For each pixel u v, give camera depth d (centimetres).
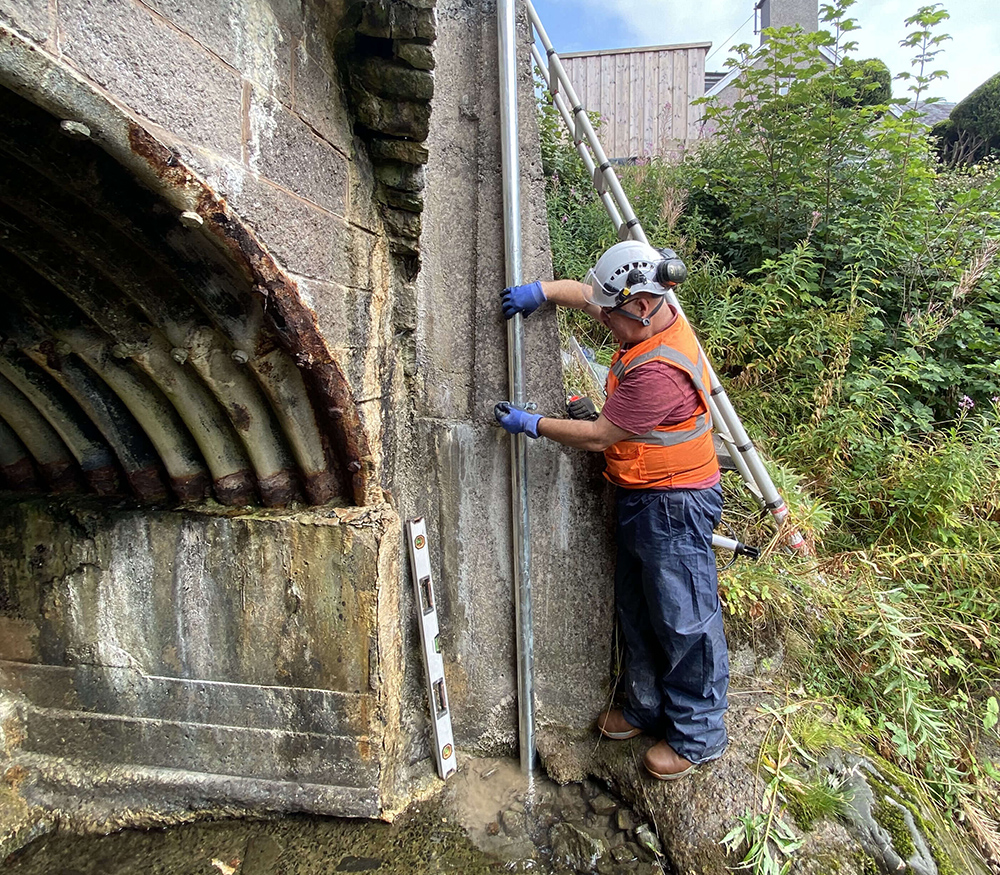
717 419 268
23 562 195
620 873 189
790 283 389
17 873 185
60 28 87
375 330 186
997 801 211
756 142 446
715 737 199
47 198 115
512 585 218
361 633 184
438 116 196
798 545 267
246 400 164
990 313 380
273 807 197
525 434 204
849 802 186
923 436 345
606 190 265
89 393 166
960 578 273
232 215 116
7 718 203
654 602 191
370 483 184
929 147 444
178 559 189
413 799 209
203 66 115
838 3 385
